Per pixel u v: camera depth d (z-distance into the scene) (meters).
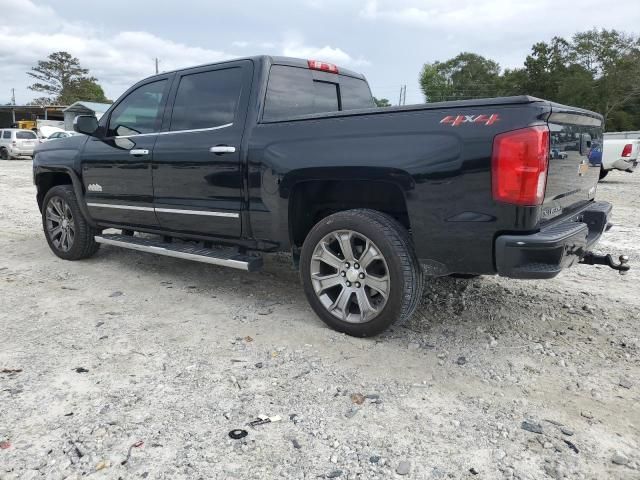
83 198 5.28
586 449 2.42
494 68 75.06
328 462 2.32
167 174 4.41
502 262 2.92
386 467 2.29
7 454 2.35
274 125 3.75
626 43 60.78
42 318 3.96
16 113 55.28
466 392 2.91
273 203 3.74
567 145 3.21
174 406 2.74
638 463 2.33
